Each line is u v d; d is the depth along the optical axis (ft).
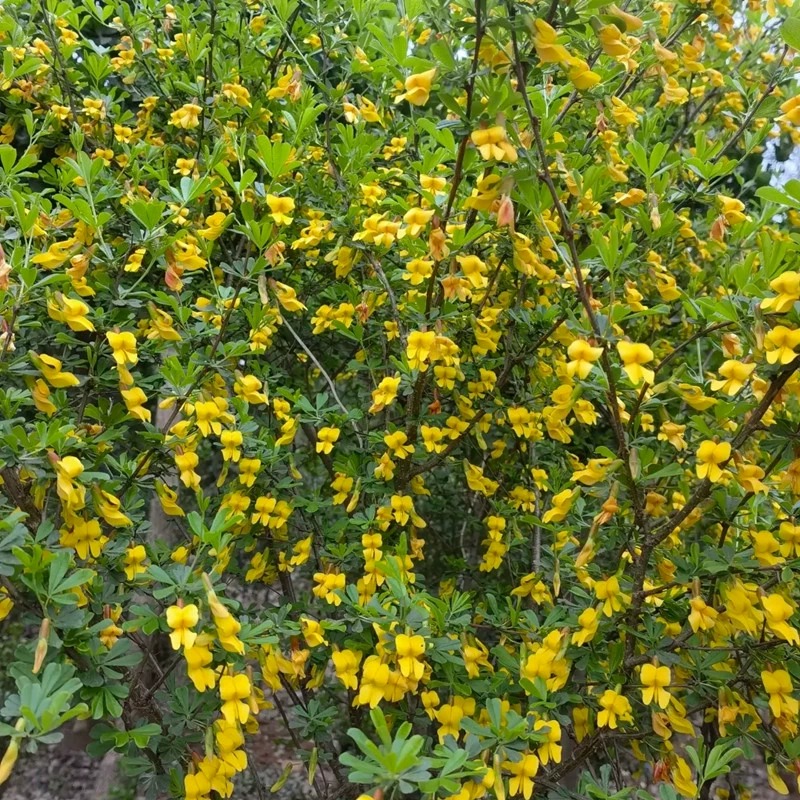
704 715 6.74
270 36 8.64
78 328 4.98
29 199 5.95
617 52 4.64
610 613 5.14
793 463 4.75
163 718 5.37
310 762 5.98
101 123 8.32
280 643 6.87
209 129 8.15
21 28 7.92
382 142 7.84
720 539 5.36
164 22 8.86
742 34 9.95
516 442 8.66
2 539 4.14
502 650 5.59
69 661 4.45
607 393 4.99
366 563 6.18
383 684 4.90
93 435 5.70
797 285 4.02
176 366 5.69
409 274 6.26
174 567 4.79
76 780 14.03
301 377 10.01
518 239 5.47
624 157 7.77
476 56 4.43
